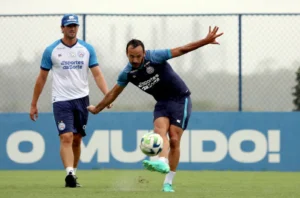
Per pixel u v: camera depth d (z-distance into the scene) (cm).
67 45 3516
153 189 3319
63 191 3203
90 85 5388
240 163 5216
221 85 5372
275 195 3072
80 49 3522
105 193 3042
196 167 5203
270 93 5353
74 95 3491
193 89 5378
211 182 4016
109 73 5347
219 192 3209
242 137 5219
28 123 5275
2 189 3388
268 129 5225
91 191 3173
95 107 3112
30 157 5269
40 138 5269
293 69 5338
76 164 3672
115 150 5225
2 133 5275
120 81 3008
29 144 5269
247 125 5222
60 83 3491
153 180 4116
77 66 3506
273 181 4141
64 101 3475
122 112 5219
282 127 5228
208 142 5206
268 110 5362
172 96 3019
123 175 4600
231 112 5219
